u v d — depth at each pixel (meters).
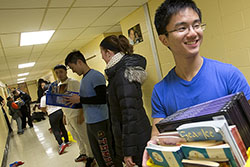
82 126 2.34
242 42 1.77
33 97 16.97
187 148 0.48
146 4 2.59
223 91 0.66
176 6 0.60
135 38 3.01
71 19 2.55
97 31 3.55
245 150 0.44
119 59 1.32
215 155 0.43
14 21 2.20
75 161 2.68
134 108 1.22
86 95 1.80
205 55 2.14
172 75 0.78
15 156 3.63
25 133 5.52
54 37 3.35
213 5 1.91
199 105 0.63
